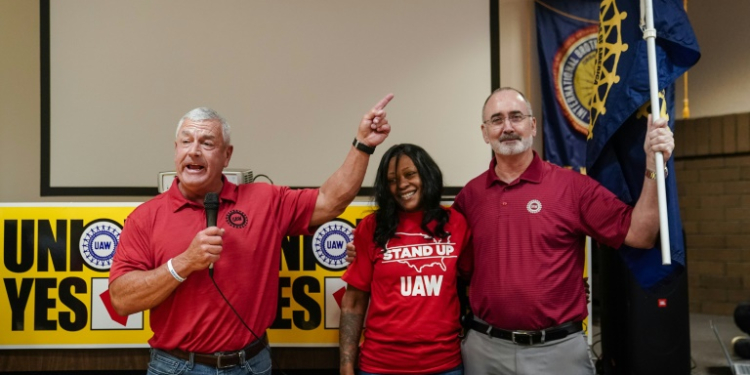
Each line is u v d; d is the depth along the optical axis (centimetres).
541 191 205
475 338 208
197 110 195
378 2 392
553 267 198
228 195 198
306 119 391
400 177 209
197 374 187
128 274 184
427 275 200
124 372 265
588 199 204
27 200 390
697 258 583
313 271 265
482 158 390
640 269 213
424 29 392
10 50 389
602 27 233
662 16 205
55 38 385
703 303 580
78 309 259
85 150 387
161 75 388
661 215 181
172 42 388
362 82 392
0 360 261
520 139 205
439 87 391
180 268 173
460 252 211
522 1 405
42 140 385
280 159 392
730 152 548
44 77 385
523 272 198
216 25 389
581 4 398
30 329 259
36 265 260
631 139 217
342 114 392
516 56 404
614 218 200
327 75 391
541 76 398
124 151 388
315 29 391
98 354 262
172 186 200
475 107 391
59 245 261
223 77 389
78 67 385
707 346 424
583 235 211
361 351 209
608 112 214
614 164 221
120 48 386
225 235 191
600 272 338
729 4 540
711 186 572
